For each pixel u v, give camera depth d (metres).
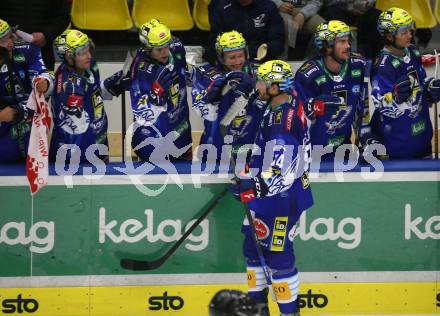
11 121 18.61
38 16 23.02
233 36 18.45
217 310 11.11
